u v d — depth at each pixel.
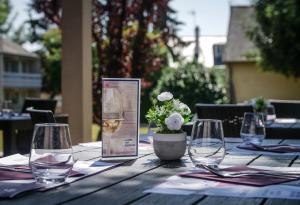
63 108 5.30
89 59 5.39
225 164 1.84
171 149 1.95
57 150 1.46
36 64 37.12
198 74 12.29
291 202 1.23
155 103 2.09
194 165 1.78
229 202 1.24
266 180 1.49
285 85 17.98
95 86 7.12
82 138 5.24
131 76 7.13
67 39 5.27
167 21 7.04
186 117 2.10
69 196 1.31
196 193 1.33
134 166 1.83
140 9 6.83
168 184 1.46
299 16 13.93
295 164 1.87
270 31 14.66
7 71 35.84
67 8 5.26
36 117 2.99
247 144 2.49
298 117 5.79
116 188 1.42
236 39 18.69
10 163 1.85
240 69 18.23
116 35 6.94
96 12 6.87
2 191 1.33
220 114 3.93
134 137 2.04
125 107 2.02
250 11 19.31
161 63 7.60
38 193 1.35
